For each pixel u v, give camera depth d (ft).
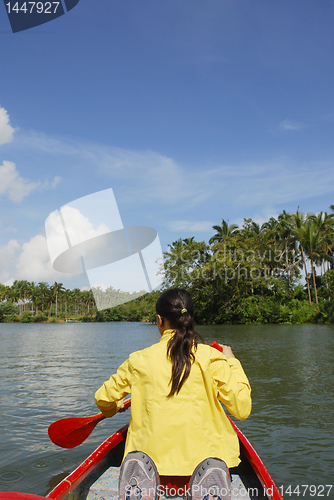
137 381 5.98
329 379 28.09
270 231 141.59
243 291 128.67
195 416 5.59
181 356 5.81
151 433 5.56
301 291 144.15
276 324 122.62
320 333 78.38
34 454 14.16
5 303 311.47
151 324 201.26
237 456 5.97
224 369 5.99
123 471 5.36
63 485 6.54
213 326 112.98
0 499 3.82
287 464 13.09
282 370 32.22
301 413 19.20
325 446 14.73
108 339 84.58
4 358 46.98
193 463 5.38
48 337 97.55
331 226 132.77
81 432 10.24
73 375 32.73
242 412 5.90
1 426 17.63
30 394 24.70
